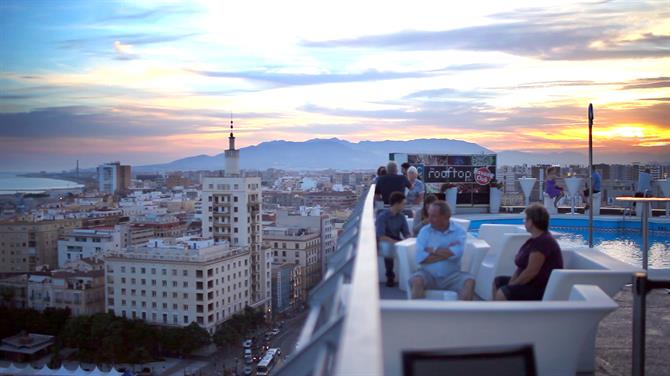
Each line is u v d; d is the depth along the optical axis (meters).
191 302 66.25
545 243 5.35
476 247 7.30
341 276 3.74
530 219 5.46
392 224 8.52
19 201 173.38
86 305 78.12
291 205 162.38
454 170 20.16
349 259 3.83
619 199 8.27
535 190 20.56
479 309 3.41
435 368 2.16
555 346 3.55
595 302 3.60
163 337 64.00
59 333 70.75
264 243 95.50
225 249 72.94
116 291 69.25
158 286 67.38
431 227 6.25
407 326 3.40
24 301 81.12
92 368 62.97
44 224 110.06
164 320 67.25
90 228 112.44
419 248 6.22
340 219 123.31
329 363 2.60
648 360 5.33
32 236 109.06
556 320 3.49
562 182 19.61
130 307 68.69
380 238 8.43
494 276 7.09
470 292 6.05
